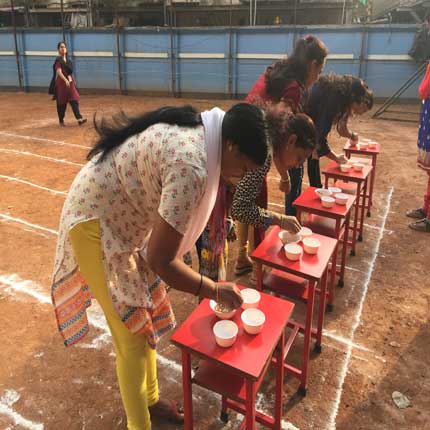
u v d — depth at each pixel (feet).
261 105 8.29
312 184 13.71
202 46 44.88
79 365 9.00
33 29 48.78
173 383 8.55
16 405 8.03
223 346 5.74
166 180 4.80
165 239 4.84
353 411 7.86
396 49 40.01
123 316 5.87
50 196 18.19
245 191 8.00
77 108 32.17
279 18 53.62
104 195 5.64
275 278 8.94
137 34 46.14
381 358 9.12
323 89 11.52
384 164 22.50
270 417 7.15
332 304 10.59
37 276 12.19
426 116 14.06
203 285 5.24
